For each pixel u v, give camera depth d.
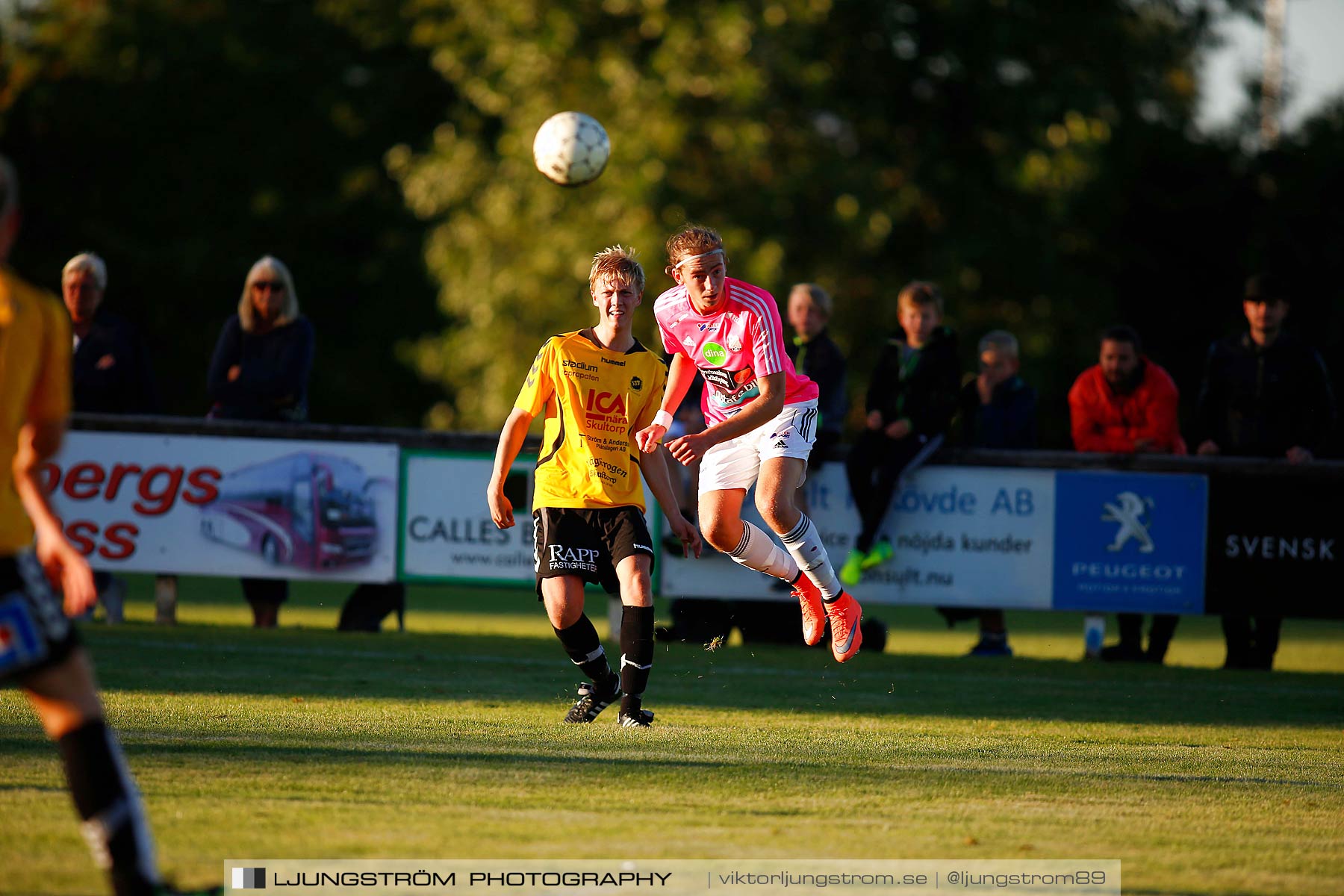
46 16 89.38
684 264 19.45
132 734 17.81
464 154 76.50
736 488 21.39
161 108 93.69
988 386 32.91
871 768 17.17
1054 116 76.62
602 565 19.80
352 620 32.72
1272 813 15.33
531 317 73.00
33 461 10.99
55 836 12.68
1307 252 79.81
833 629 22.25
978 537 31.48
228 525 32.56
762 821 14.20
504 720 20.22
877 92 77.56
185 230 95.44
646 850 12.97
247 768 15.82
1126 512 31.16
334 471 32.38
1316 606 30.77
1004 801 15.54
